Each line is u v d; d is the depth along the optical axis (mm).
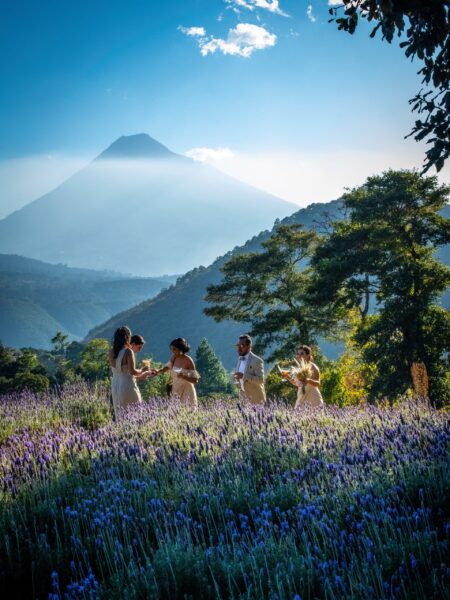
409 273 29875
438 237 32219
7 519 4832
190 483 5098
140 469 5723
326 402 26562
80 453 6309
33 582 3938
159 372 10211
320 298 33594
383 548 3621
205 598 3512
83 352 73875
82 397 11656
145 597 3551
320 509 4281
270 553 3770
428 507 4145
